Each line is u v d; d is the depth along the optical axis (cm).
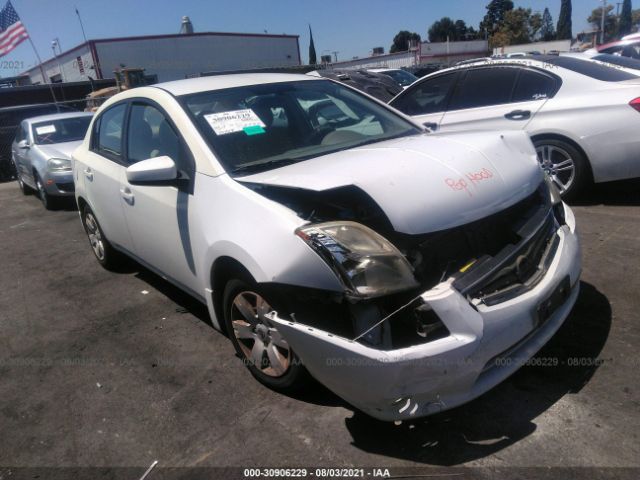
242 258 258
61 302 448
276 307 247
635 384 260
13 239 676
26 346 377
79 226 705
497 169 263
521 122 534
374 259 221
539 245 262
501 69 556
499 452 229
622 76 521
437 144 279
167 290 448
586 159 506
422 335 220
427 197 234
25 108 1381
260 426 263
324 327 232
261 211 258
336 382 233
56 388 318
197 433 264
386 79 1237
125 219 394
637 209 498
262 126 331
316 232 233
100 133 448
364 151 286
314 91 381
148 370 326
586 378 268
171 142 333
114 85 2566
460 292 223
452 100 590
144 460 250
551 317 260
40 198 934
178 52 3328
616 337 298
